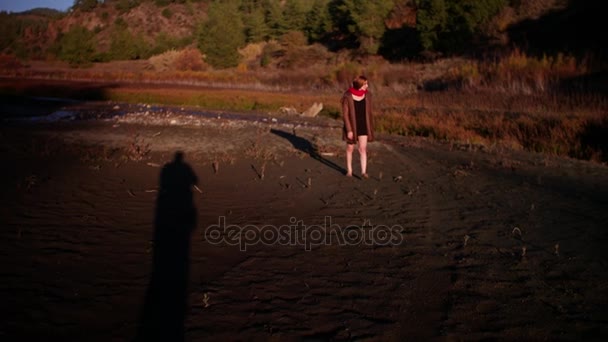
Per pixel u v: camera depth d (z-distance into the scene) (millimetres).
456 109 17219
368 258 4062
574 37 25781
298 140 11750
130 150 9719
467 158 9586
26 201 5480
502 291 3408
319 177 7527
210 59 56062
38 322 2787
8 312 2875
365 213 5496
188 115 18484
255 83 34906
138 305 3072
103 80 43812
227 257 4012
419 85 25375
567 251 4211
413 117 15664
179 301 3150
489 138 12492
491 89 19578
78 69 61875
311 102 22250
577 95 15461
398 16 47719
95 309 2988
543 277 3650
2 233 4285
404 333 2830
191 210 5438
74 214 5062
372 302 3230
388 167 8484
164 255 3984
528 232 4770
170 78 41625
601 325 2926
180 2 111625
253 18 66500
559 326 2922
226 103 23922
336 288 3441
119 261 3797
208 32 58562
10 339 2582
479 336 2805
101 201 5688
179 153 9594
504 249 4281
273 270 3754
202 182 6984
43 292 3174
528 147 11242
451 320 2992
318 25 57312
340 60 46594
